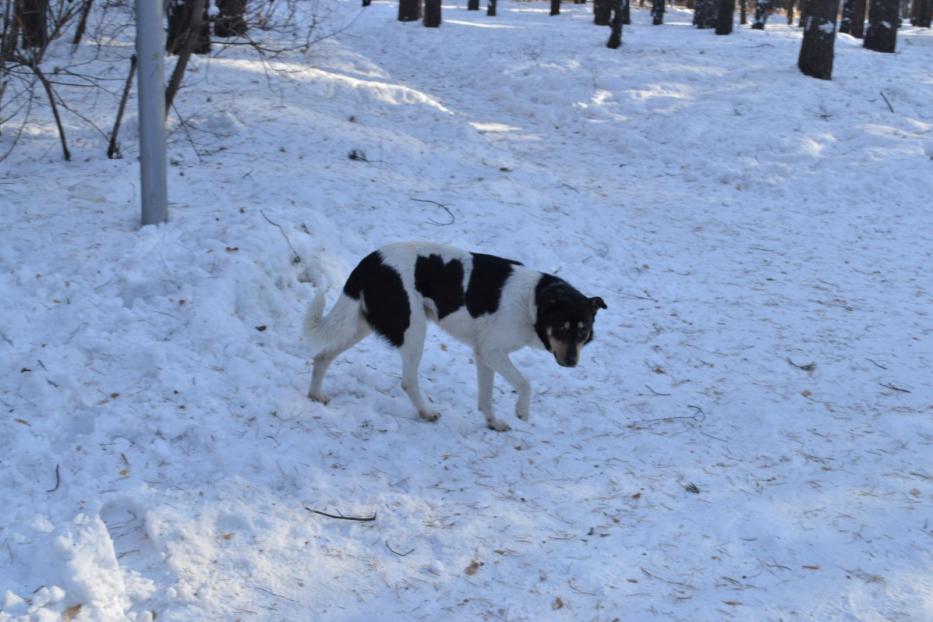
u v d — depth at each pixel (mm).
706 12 28875
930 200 12047
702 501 4805
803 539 4422
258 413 5188
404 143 11281
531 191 10398
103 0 15062
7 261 6395
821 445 5562
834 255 9852
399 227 8555
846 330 7660
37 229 7082
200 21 9594
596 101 16734
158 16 6996
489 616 3758
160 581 3766
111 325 5770
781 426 5809
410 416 5609
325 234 7816
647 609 3850
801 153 13562
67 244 6805
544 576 4047
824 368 6859
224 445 4832
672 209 11367
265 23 11867
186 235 7090
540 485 4922
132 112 11188
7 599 3455
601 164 13594
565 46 21984
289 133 10820
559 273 8398
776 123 14758
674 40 22984
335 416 5387
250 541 4094
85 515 3992
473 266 5316
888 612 3836
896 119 15023
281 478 4633
